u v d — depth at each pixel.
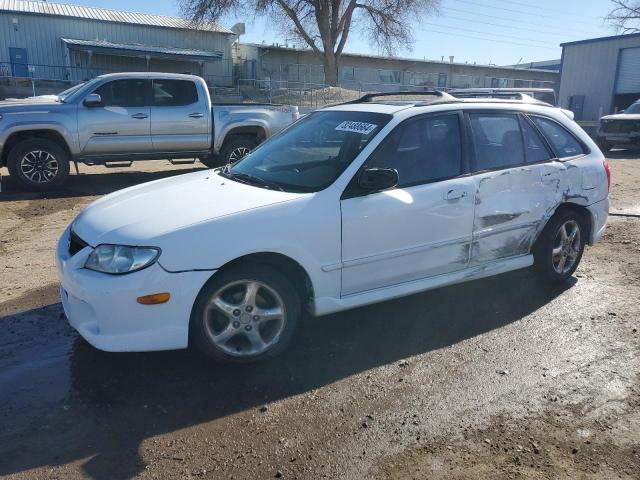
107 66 34.72
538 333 4.12
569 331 4.16
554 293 4.90
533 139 4.77
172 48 36.00
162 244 3.19
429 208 3.99
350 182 3.73
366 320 4.30
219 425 2.99
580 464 2.70
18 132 9.27
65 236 3.81
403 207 3.87
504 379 3.47
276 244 3.41
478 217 4.27
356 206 3.70
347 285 3.76
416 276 4.07
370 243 3.78
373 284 3.88
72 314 3.45
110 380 3.42
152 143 10.07
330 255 3.63
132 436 2.89
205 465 2.68
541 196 4.64
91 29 34.19
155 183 4.32
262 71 39.84
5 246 6.23
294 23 37.50
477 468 2.67
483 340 4.00
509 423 3.02
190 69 37.34
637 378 3.50
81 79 33.22
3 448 2.78
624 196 9.76
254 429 2.96
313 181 3.79
